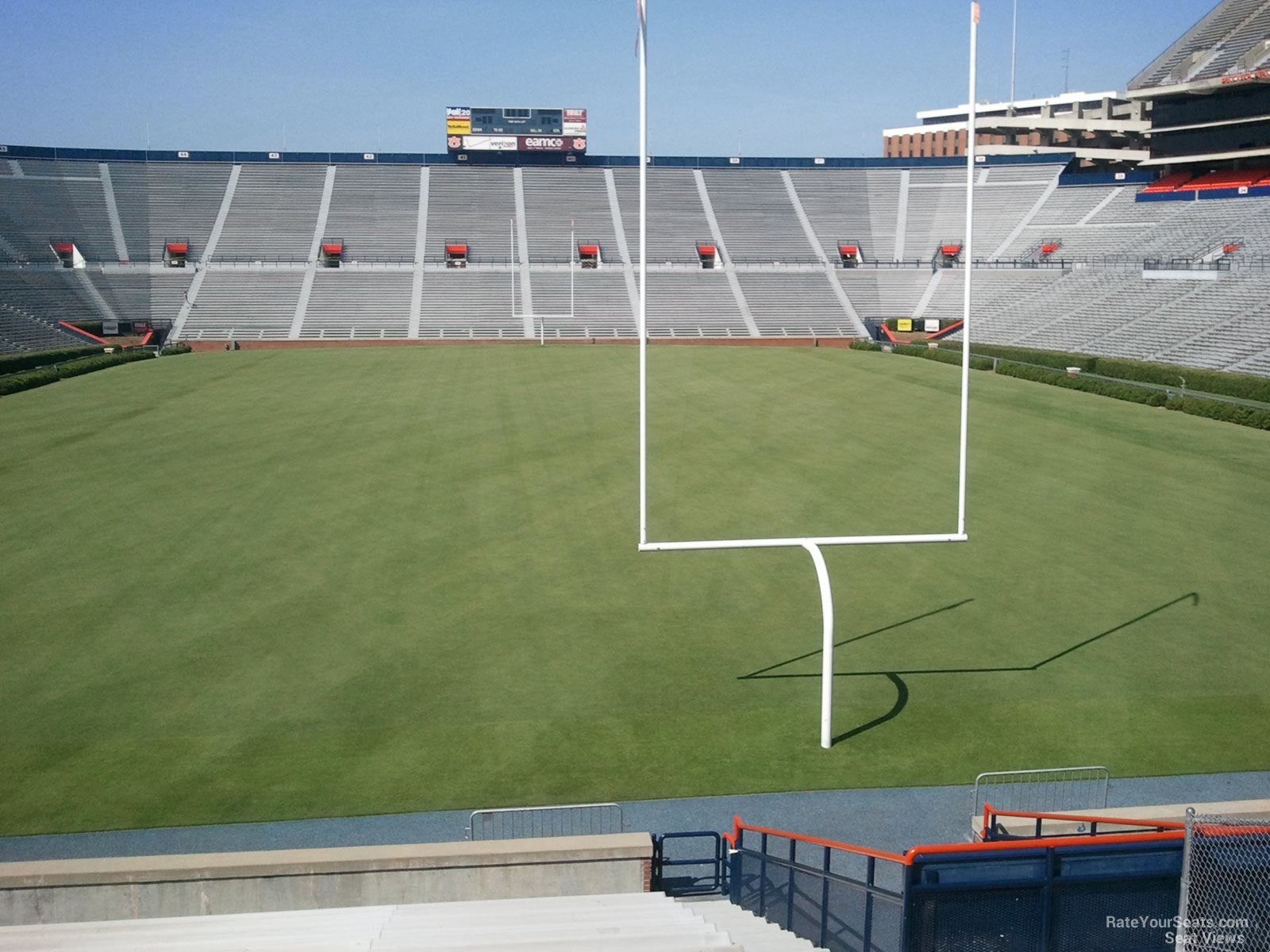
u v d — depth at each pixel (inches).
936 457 1128.2
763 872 389.7
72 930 323.6
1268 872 326.6
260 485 1024.9
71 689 586.2
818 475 1053.8
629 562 802.2
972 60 576.4
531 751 519.2
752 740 530.6
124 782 489.4
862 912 345.4
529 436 1248.8
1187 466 1072.8
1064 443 1190.9
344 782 490.0
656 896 370.3
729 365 1952.5
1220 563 785.6
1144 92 2223.2
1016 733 536.7
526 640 655.1
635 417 1371.8
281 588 745.6
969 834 448.8
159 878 378.3
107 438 1248.8
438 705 568.1
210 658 626.5
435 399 1530.5
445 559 809.5
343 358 2105.1
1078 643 647.8
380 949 286.0
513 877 394.6
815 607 712.4
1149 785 485.7
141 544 842.2
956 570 779.4
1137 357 1755.7
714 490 999.0
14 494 991.6
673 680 599.8
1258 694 576.4
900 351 2177.7
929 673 608.1
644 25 526.3
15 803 471.8
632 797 479.2
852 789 485.4
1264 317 1644.9
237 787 485.4
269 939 300.5
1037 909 330.6
